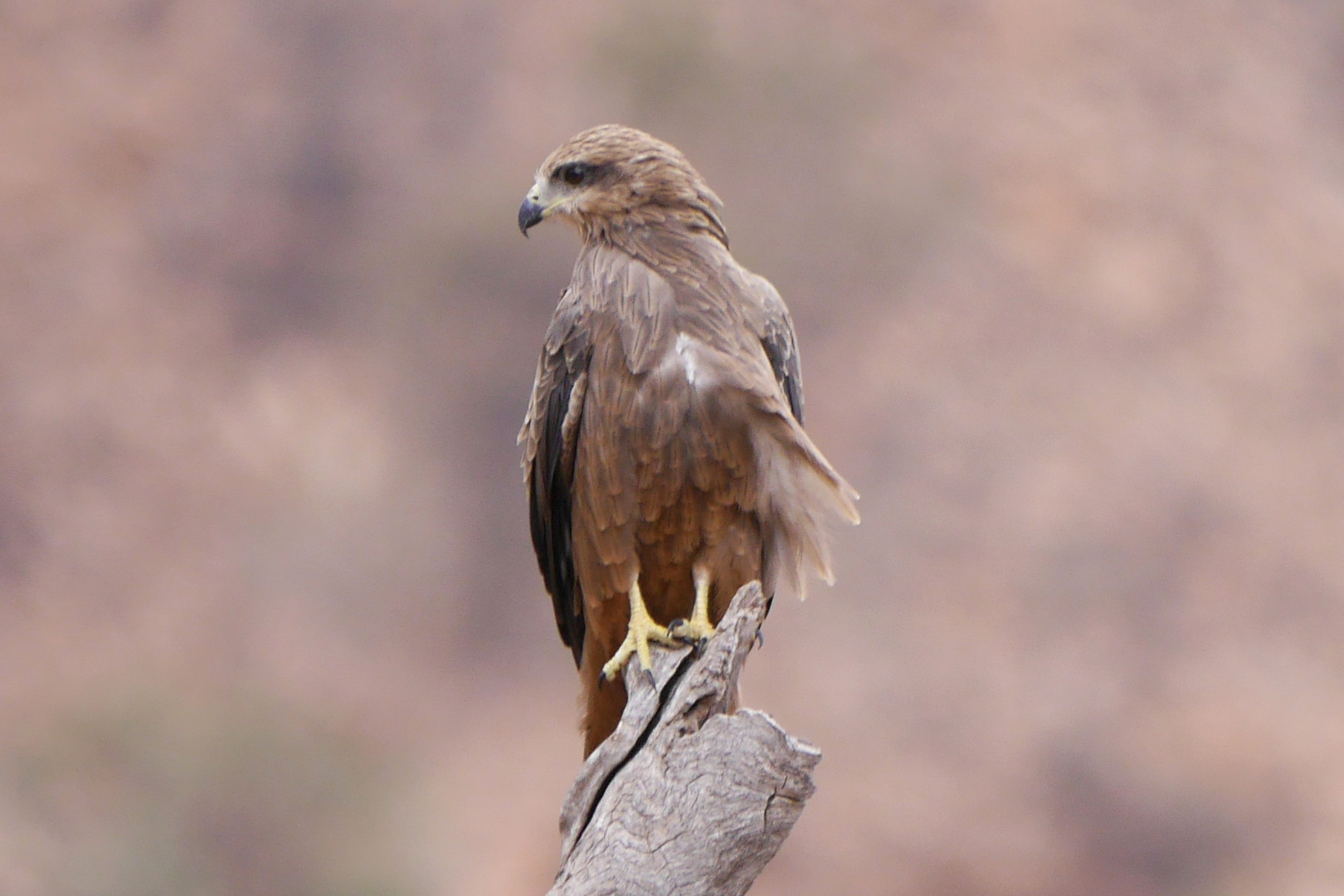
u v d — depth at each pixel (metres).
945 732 20.28
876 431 23.89
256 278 26.67
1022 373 24.72
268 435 24.92
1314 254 27.33
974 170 27.72
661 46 28.61
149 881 19.20
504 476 25.19
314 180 27.83
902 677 20.81
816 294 26.20
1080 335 25.33
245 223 27.14
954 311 25.62
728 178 27.69
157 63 28.50
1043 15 29.95
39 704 21.19
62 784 20.16
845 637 21.12
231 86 28.44
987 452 23.56
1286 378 25.20
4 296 25.56
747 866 4.09
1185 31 30.44
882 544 22.33
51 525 23.39
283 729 21.16
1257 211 27.59
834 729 20.02
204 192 27.39
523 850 20.39
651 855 4.07
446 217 27.23
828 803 19.08
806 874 18.36
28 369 24.86
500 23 29.64
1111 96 28.89
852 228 26.94
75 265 26.14
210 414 24.98
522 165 28.00
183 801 20.17
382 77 28.91
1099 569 22.30
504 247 27.08
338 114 28.39
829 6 29.81
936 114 28.33
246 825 20.11
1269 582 22.55
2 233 26.12
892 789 19.44
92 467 24.11
